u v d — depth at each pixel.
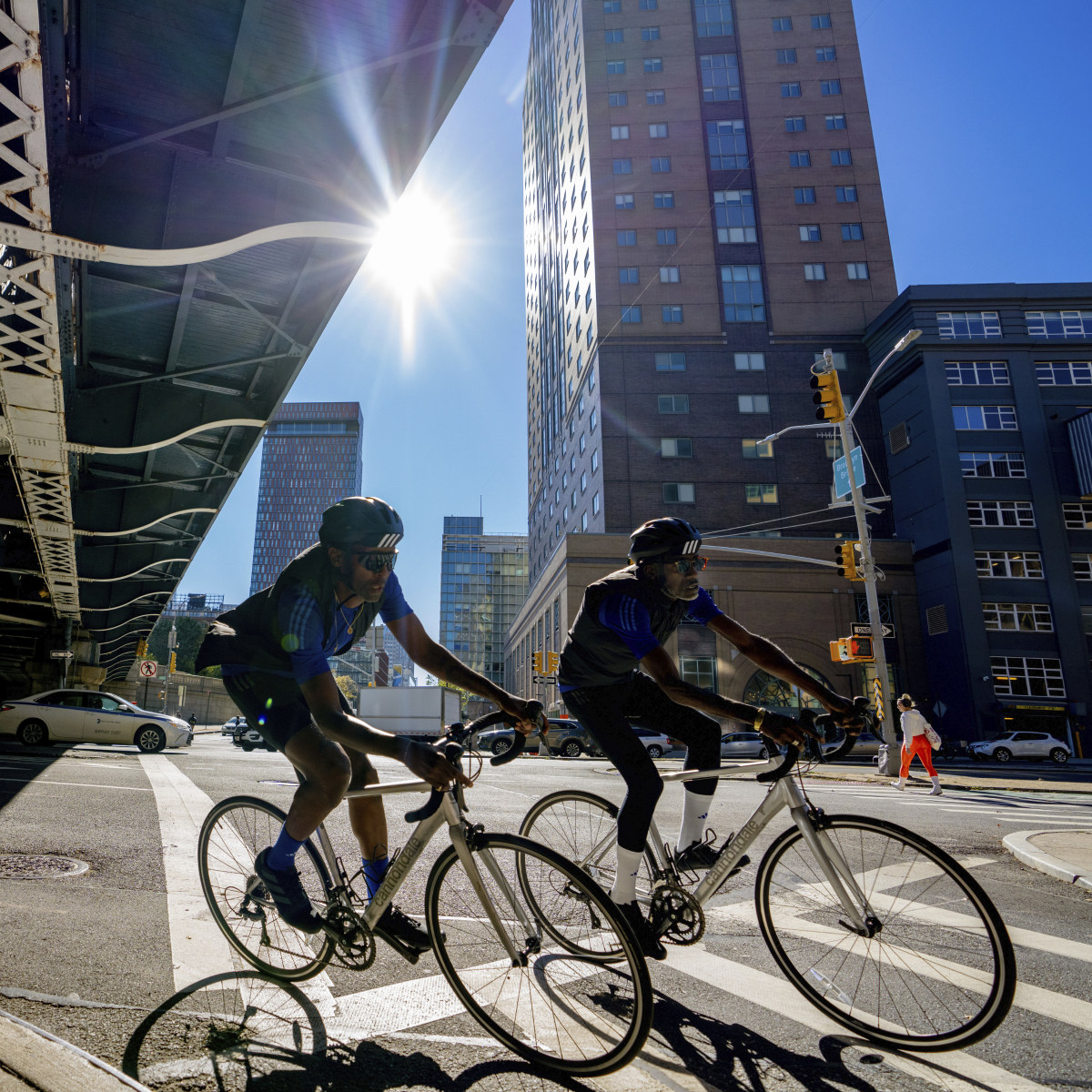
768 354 47.47
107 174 11.98
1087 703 36.81
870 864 2.45
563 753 27.44
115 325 17.11
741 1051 2.27
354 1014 2.50
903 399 43.50
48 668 35.06
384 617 2.78
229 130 12.33
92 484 22.61
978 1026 2.19
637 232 49.53
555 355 65.06
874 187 50.19
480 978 2.39
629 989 2.64
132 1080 1.83
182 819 6.07
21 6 7.52
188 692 64.56
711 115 51.72
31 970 2.66
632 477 45.38
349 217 13.60
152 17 10.56
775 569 41.66
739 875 4.86
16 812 6.08
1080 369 41.31
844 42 52.81
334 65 11.50
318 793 2.48
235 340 18.22
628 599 2.82
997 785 14.49
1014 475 39.78
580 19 55.41
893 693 39.94
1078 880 4.92
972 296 42.09
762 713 2.57
